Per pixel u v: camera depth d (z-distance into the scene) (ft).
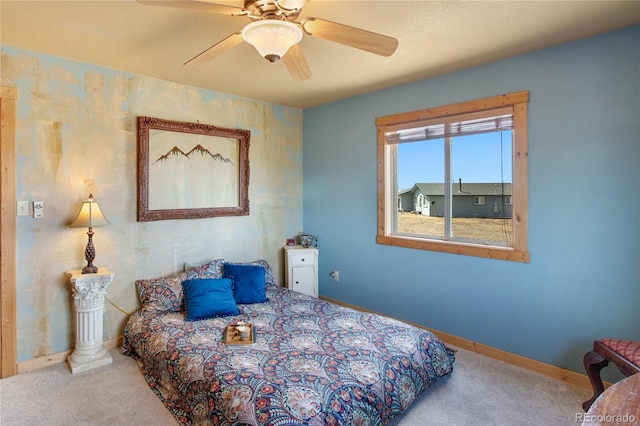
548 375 8.77
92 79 9.77
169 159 11.22
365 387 6.28
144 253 10.87
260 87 11.92
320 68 10.06
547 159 8.69
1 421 6.88
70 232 9.52
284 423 5.22
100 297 9.34
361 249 13.15
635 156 7.53
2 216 8.50
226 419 5.72
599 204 7.99
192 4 5.10
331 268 14.30
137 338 9.20
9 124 8.55
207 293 9.86
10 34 7.89
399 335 8.14
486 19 7.20
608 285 7.92
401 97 11.66
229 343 7.74
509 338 9.49
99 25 7.47
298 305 10.53
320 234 14.69
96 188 9.92
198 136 11.89
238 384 6.11
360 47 6.25
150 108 10.87
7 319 8.59
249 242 13.51
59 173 9.32
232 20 7.25
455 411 7.24
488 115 9.66
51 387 8.11
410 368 7.23
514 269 9.36
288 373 6.38
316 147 14.67
